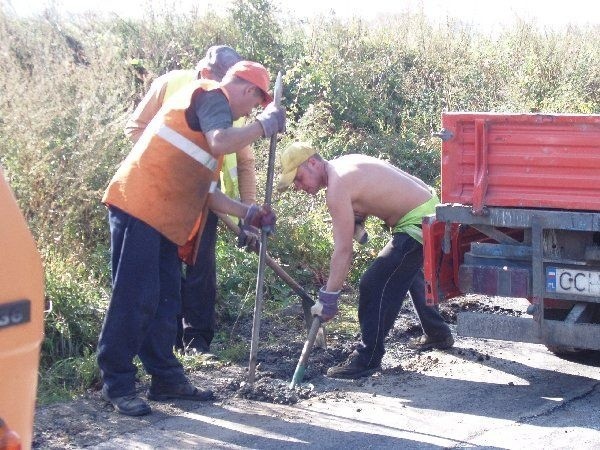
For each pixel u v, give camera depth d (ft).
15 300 9.27
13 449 8.66
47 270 21.65
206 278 20.95
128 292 17.22
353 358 20.04
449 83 43.19
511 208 17.98
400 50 46.19
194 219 17.61
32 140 24.20
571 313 18.16
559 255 18.08
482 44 49.85
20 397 9.40
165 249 18.04
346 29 45.39
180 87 20.44
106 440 16.31
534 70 45.24
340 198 18.74
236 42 40.86
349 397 18.70
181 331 21.40
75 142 24.71
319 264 26.94
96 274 23.59
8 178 23.88
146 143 17.29
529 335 18.33
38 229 23.62
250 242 20.27
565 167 17.47
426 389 19.16
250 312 23.94
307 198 28.86
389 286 19.69
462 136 18.22
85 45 35.45
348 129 36.73
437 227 18.81
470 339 22.77
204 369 20.20
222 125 16.70
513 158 17.80
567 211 17.62
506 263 18.61
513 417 17.42
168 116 17.22
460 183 18.39
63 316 20.43
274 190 27.55
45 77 26.53
